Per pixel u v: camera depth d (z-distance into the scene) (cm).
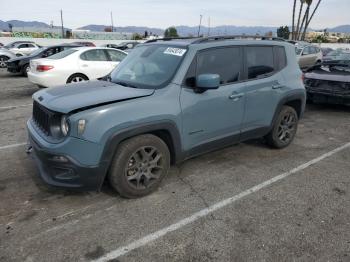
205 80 394
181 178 447
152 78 414
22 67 1555
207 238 322
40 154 355
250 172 472
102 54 1102
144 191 391
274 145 555
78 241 314
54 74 1004
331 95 823
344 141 624
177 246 310
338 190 423
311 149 575
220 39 461
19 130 655
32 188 412
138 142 370
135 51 498
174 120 390
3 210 363
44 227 334
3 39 3931
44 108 369
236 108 460
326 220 354
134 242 315
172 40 471
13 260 288
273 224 346
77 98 363
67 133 341
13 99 988
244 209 374
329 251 305
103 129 342
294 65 554
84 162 342
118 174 366
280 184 437
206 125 430
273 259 294
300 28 3189
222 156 530
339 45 4375
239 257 296
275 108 521
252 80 480
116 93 378
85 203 379
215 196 402
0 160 498
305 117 812
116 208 370
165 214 361
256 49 492
